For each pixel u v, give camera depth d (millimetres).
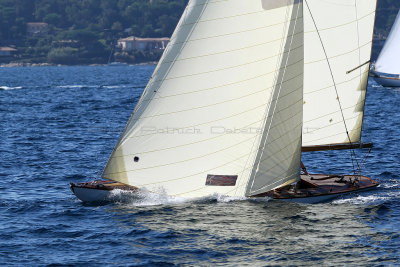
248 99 91562
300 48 91750
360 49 101875
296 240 80000
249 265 71688
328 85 101375
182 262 73062
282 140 93688
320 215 90688
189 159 92625
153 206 94188
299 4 90938
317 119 101750
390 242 79312
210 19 89750
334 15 99938
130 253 76188
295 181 96062
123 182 92875
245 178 93938
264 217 88938
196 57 90188
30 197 104188
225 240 80000
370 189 104875
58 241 81062
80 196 97125
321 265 71625
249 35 90500
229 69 90750
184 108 91188
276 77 91562
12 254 76375
